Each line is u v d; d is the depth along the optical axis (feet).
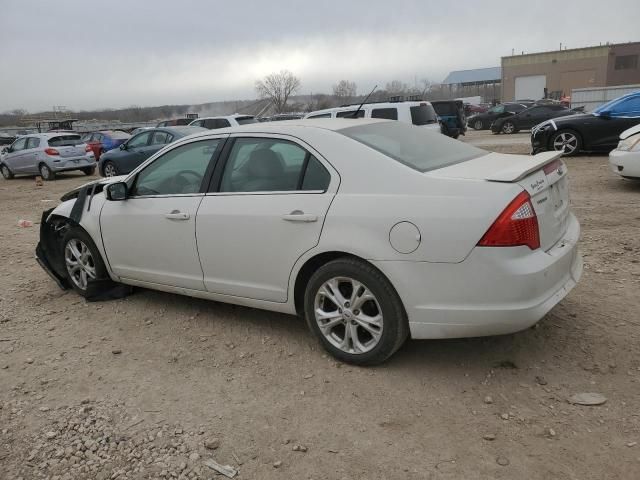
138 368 12.79
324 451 9.43
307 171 12.24
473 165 11.85
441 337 10.88
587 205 26.86
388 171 11.32
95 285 17.02
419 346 12.78
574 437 9.35
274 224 12.37
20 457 9.75
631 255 18.30
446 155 12.68
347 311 11.82
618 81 235.61
